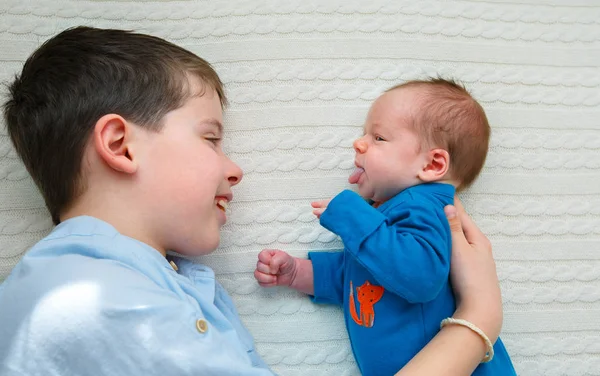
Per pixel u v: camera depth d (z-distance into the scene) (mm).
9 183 956
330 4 1091
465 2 1120
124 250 720
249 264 983
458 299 887
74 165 772
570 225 1035
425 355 774
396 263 795
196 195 781
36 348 625
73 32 850
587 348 986
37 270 688
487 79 1092
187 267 882
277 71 1055
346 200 850
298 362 953
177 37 1058
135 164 755
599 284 1013
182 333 644
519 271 1007
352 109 1051
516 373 964
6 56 1012
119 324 626
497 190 1038
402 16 1104
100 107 774
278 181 1014
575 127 1083
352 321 897
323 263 957
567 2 1146
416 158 900
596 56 1125
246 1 1078
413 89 930
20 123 812
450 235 872
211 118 833
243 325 938
